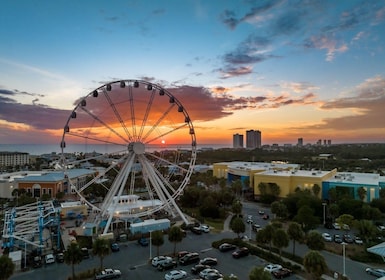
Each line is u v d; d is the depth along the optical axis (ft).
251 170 339.57
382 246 101.55
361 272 128.98
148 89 201.57
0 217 235.61
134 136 205.87
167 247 166.20
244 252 150.61
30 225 171.12
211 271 125.29
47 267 139.03
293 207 230.89
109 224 190.39
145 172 210.59
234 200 257.75
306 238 147.43
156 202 237.45
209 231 198.08
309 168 493.77
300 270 131.03
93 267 137.90
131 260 146.92
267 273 102.27
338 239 171.83
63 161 182.91
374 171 452.35
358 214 208.13
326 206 221.25
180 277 123.65
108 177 424.05
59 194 316.81
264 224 214.48
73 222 226.79
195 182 379.76
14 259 135.85
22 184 329.72
